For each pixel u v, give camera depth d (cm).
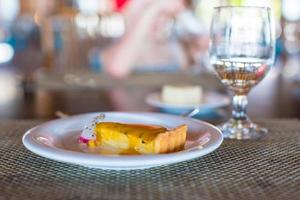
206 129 56
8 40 514
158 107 91
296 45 245
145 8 177
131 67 167
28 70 219
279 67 203
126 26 178
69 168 49
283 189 45
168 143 49
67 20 192
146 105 95
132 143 49
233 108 69
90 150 51
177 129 50
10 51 472
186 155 46
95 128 53
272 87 124
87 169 49
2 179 47
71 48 190
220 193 44
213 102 86
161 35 190
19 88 124
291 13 349
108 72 162
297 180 47
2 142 59
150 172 48
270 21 63
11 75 172
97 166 46
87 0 343
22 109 91
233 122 67
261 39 63
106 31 212
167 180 46
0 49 484
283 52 243
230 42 63
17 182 46
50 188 45
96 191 44
